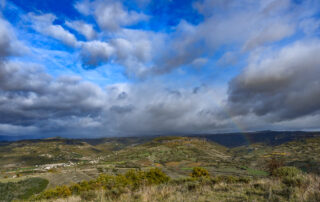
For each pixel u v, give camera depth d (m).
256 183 11.20
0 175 124.62
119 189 11.63
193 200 7.76
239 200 7.43
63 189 26.81
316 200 6.53
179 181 15.16
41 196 24.77
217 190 10.02
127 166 123.25
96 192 11.31
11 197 49.12
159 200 8.32
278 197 7.32
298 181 9.41
